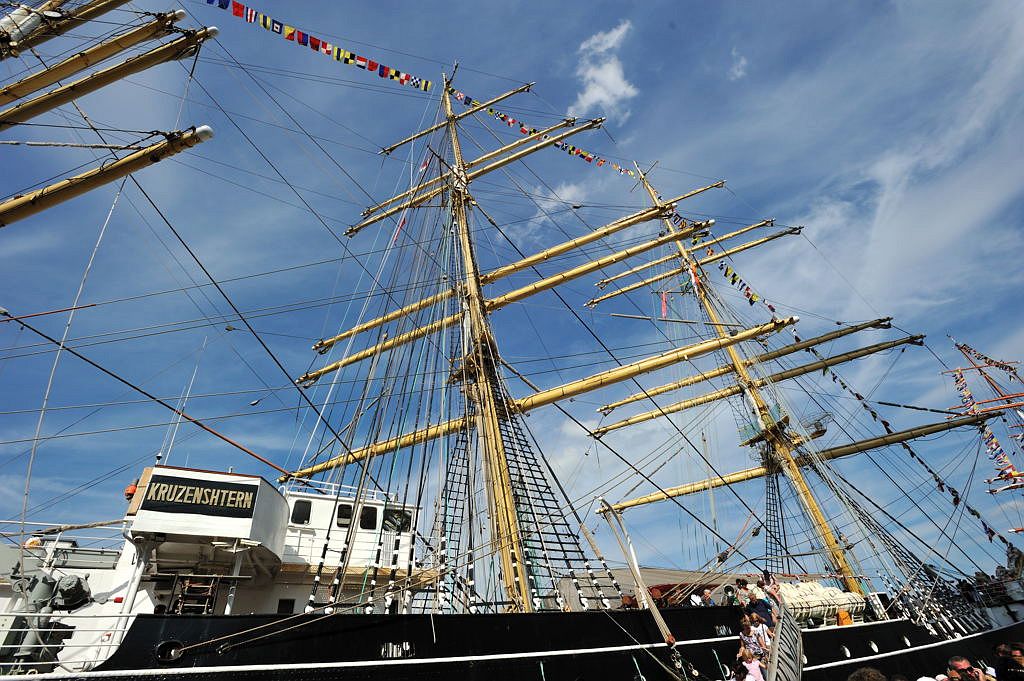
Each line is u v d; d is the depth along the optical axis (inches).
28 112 381.7
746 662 402.9
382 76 618.5
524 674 347.9
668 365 1058.7
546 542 514.3
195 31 396.8
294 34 538.0
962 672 354.9
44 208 366.3
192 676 280.5
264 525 450.6
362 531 607.8
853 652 538.0
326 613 326.0
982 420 1104.2
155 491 412.5
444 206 877.8
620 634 398.9
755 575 678.5
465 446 607.2
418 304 688.4
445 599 435.8
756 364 1203.9
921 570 733.3
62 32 379.9
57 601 361.1
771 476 1189.7
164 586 465.4
